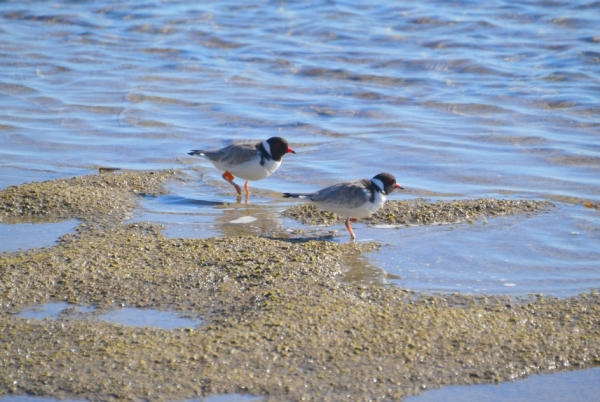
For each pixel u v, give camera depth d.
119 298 11.26
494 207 15.44
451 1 33.09
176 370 9.39
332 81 25.44
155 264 12.34
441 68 26.14
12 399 8.93
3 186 16.81
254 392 9.04
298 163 18.67
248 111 22.56
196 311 10.87
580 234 14.16
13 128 20.98
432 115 22.09
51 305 11.08
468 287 11.94
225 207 16.02
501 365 9.73
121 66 27.34
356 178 17.59
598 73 24.88
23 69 26.77
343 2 33.88
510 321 10.73
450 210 15.32
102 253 12.76
